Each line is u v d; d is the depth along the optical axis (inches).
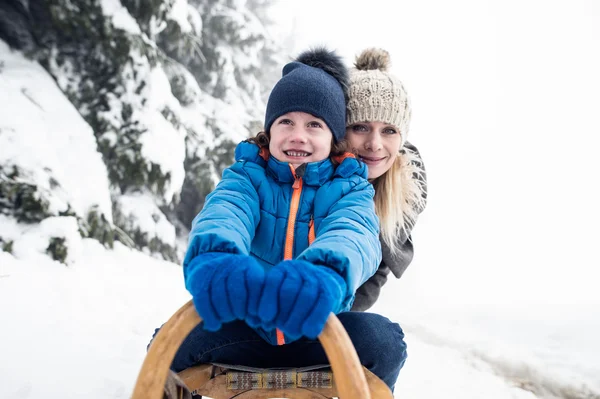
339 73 59.4
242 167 49.4
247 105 258.2
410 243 80.6
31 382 61.9
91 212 136.0
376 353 42.0
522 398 95.7
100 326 88.0
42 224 114.7
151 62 171.9
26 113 130.3
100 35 158.7
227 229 37.5
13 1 150.9
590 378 106.8
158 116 170.7
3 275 95.7
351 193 47.2
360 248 37.7
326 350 30.8
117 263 132.6
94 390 63.2
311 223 47.5
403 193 72.3
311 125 49.8
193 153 201.2
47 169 124.0
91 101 162.6
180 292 127.6
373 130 64.5
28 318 81.7
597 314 172.6
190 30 197.2
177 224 208.7
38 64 153.3
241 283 30.0
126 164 162.7
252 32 260.1
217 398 41.9
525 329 149.3
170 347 31.8
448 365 111.6
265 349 45.1
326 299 29.7
